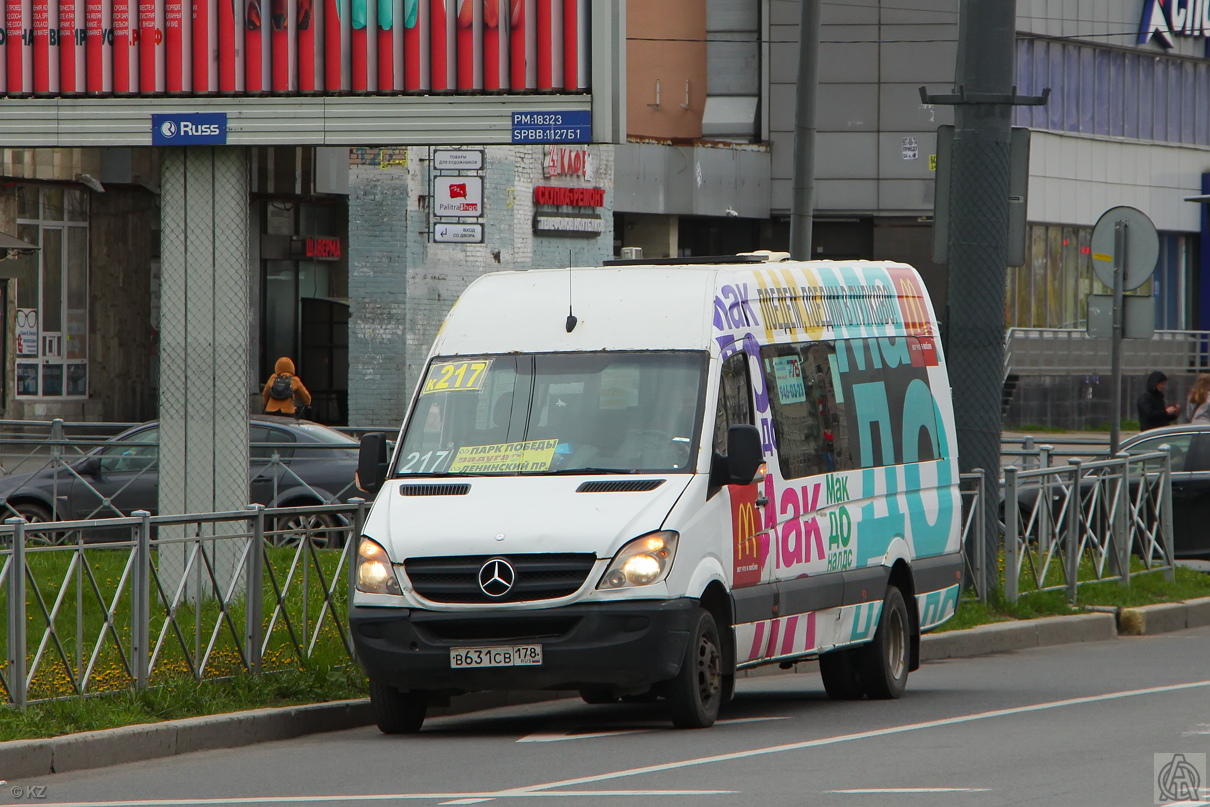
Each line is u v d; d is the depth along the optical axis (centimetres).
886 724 3391
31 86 4581
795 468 3628
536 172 11962
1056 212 15788
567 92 4366
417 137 4431
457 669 3173
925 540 4150
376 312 11112
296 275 12206
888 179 15275
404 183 11044
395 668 3198
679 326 3472
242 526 3634
